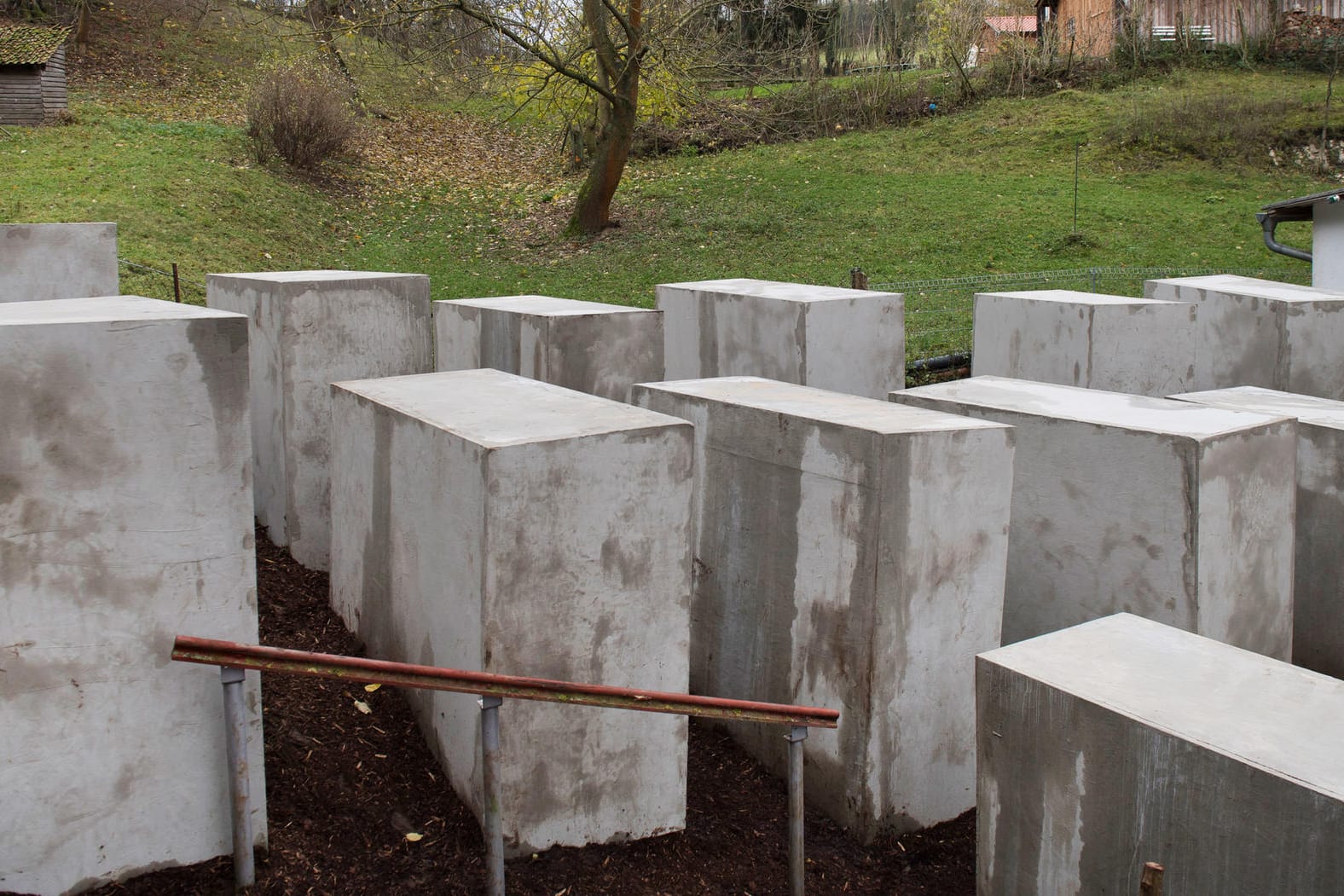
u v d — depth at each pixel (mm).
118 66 28891
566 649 4062
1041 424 5457
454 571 4078
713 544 5367
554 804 4164
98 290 7750
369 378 6199
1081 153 25266
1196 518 4902
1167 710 3348
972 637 4789
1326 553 6184
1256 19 29484
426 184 24438
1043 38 30406
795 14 31297
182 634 3537
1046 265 18891
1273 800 2977
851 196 23047
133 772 3541
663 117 23234
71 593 3359
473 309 7770
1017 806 3691
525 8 18844
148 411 3377
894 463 4398
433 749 4504
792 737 3902
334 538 5477
